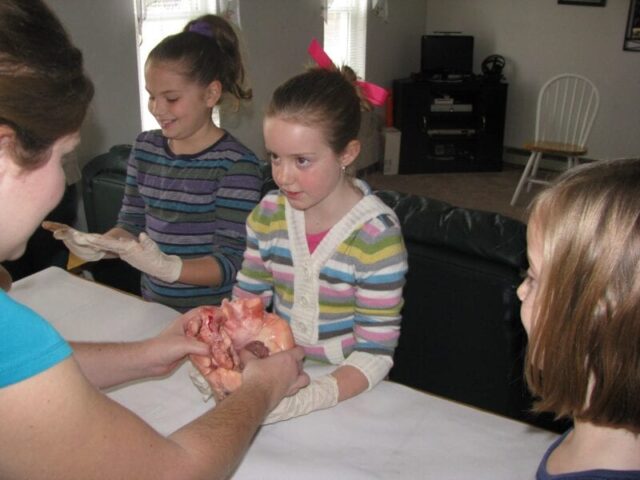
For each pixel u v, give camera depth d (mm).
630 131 5426
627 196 570
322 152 1082
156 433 665
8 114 551
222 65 1599
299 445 939
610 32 5277
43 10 588
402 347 1986
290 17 4254
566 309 594
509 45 5809
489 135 5719
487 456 906
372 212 1156
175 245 1605
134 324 1286
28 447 564
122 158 2584
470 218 1812
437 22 6199
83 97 627
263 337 968
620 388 583
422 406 1027
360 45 5195
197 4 3484
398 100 5680
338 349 1197
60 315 1319
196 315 1008
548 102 5715
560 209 608
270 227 1241
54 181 637
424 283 1837
